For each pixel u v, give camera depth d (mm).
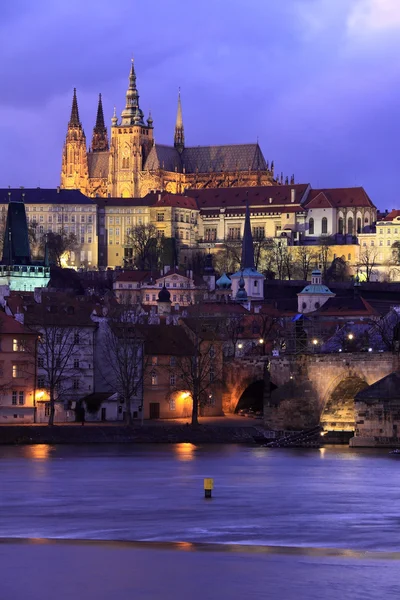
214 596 176250
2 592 178125
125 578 185625
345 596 176625
